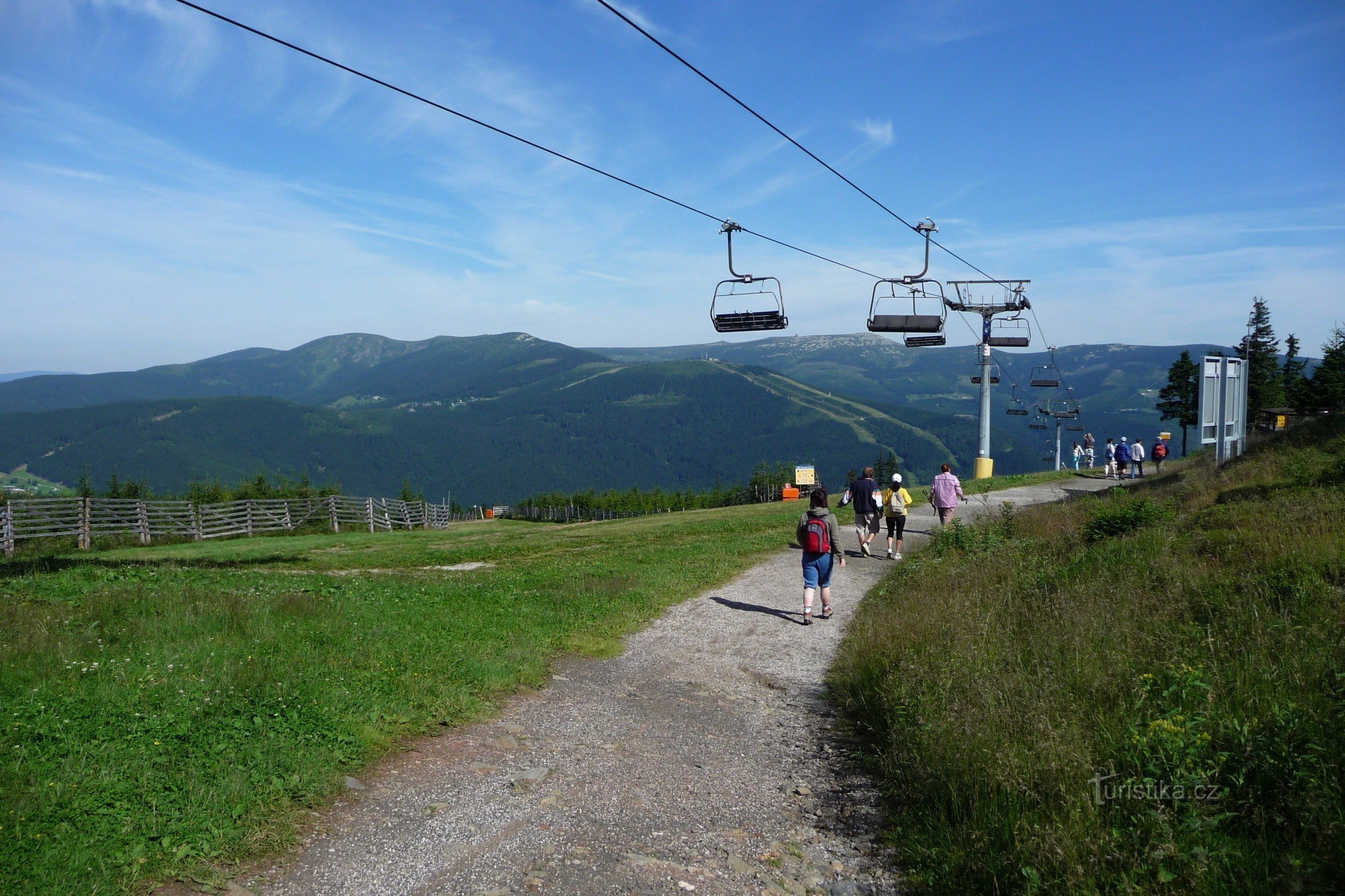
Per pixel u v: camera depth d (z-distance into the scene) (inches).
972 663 305.9
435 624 430.3
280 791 215.5
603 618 493.4
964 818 206.7
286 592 495.5
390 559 913.5
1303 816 168.2
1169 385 2785.4
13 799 184.9
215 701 263.9
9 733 220.8
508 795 237.0
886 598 543.5
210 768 218.8
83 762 209.0
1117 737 219.3
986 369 1786.4
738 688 376.8
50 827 178.5
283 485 1950.1
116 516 1198.3
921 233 1069.1
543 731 297.7
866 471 794.2
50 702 249.0
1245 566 371.2
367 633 385.7
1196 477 880.9
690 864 202.1
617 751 282.2
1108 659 283.7
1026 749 220.8
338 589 535.8
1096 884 165.9
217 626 379.2
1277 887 152.7
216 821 195.5
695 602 571.2
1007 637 340.5
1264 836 169.3
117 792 198.4
